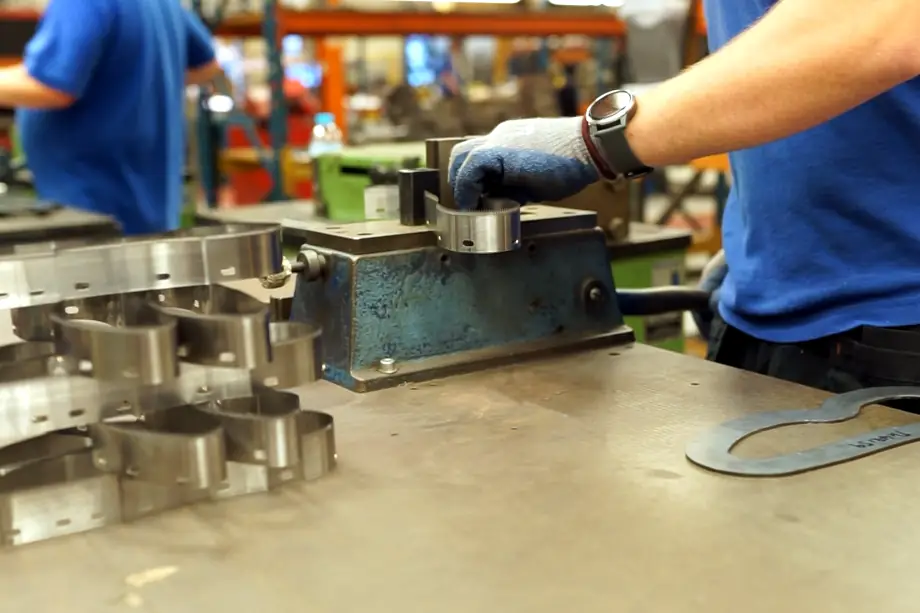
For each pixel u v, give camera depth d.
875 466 0.68
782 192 1.00
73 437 0.66
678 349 1.95
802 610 0.49
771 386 0.87
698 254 3.65
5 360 0.65
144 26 2.17
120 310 0.68
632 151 0.84
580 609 0.50
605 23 3.90
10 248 0.66
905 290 0.94
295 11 3.06
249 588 0.53
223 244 0.67
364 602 0.51
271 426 0.64
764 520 0.60
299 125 3.92
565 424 0.78
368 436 0.76
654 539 0.57
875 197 0.96
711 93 0.77
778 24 0.74
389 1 4.18
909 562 0.54
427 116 3.73
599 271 1.04
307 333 0.70
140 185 2.29
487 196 0.92
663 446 0.73
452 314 0.93
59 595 0.52
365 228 0.94
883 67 0.71
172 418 0.67
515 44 5.39
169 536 0.59
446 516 0.61
